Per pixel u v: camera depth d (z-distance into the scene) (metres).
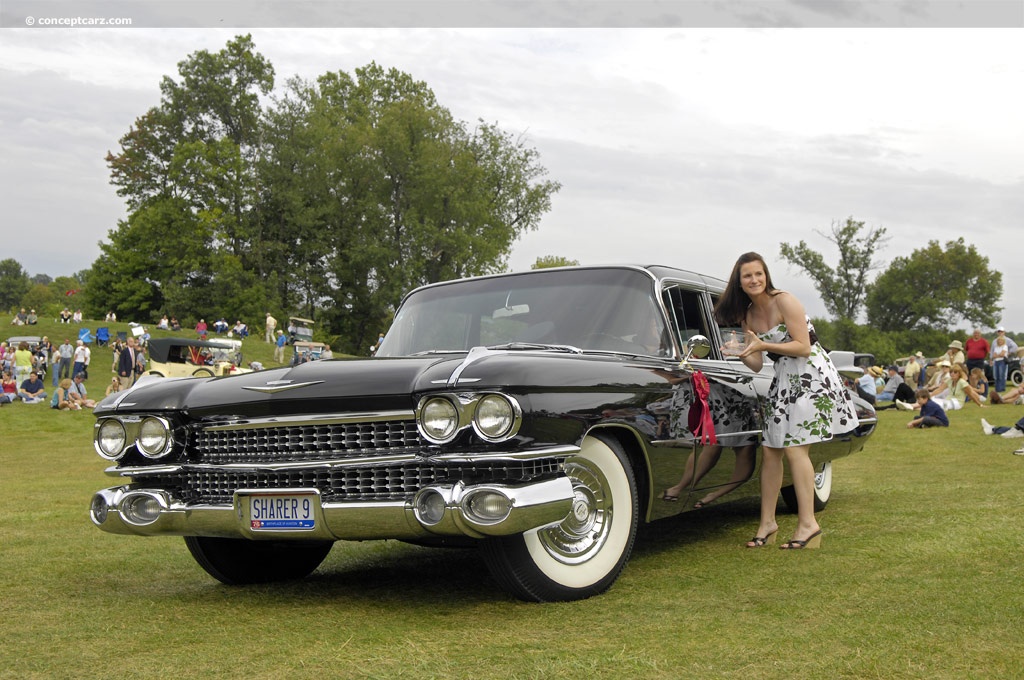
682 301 5.02
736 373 5.16
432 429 3.46
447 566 4.77
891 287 81.50
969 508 5.88
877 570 4.14
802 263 68.75
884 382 22.98
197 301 66.56
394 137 65.00
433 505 3.41
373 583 4.38
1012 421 15.02
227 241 68.44
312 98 68.38
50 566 4.97
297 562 4.65
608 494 3.94
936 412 14.05
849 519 5.78
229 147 67.56
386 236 66.06
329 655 3.04
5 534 6.07
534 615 3.52
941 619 3.21
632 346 4.60
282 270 69.25
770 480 4.98
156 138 72.56
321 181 67.00
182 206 68.31
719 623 3.29
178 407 4.06
